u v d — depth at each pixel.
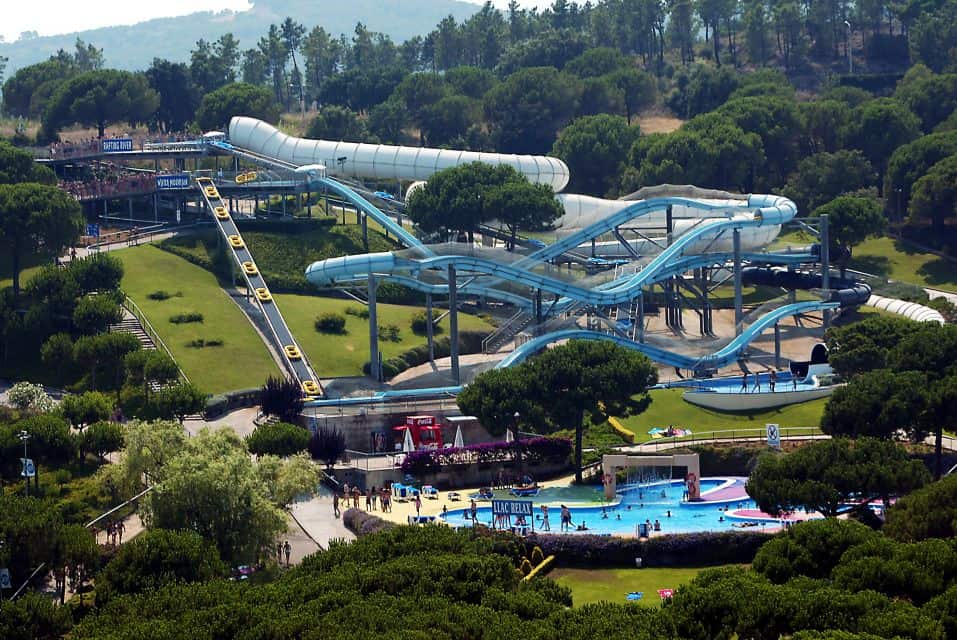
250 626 146.62
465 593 158.00
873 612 147.00
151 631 144.12
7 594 177.38
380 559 170.12
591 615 147.50
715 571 161.88
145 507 196.25
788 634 148.62
